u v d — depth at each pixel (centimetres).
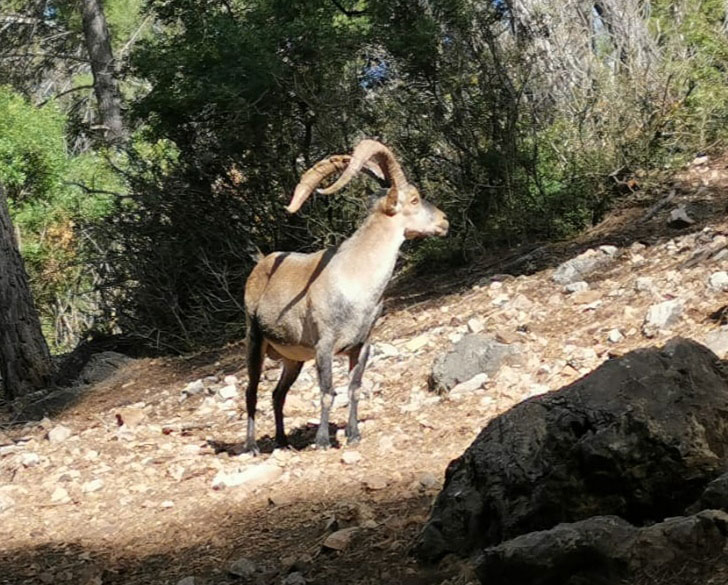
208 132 1410
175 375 1227
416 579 527
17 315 1328
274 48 1332
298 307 786
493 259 1247
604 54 1397
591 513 483
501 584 448
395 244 779
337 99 1309
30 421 1182
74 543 719
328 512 667
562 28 1369
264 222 1405
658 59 1366
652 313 883
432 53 1305
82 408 1189
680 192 1202
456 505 535
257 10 1409
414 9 1349
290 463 764
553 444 499
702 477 468
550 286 1071
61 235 1944
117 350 1414
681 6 1455
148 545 693
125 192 1839
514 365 881
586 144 1281
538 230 1270
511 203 1280
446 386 883
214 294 1403
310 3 1383
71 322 1883
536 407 530
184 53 1392
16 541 739
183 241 1414
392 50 1306
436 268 1298
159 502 761
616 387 499
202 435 937
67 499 802
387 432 809
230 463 819
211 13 1427
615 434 478
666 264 1017
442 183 1323
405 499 659
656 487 475
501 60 1321
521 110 1327
